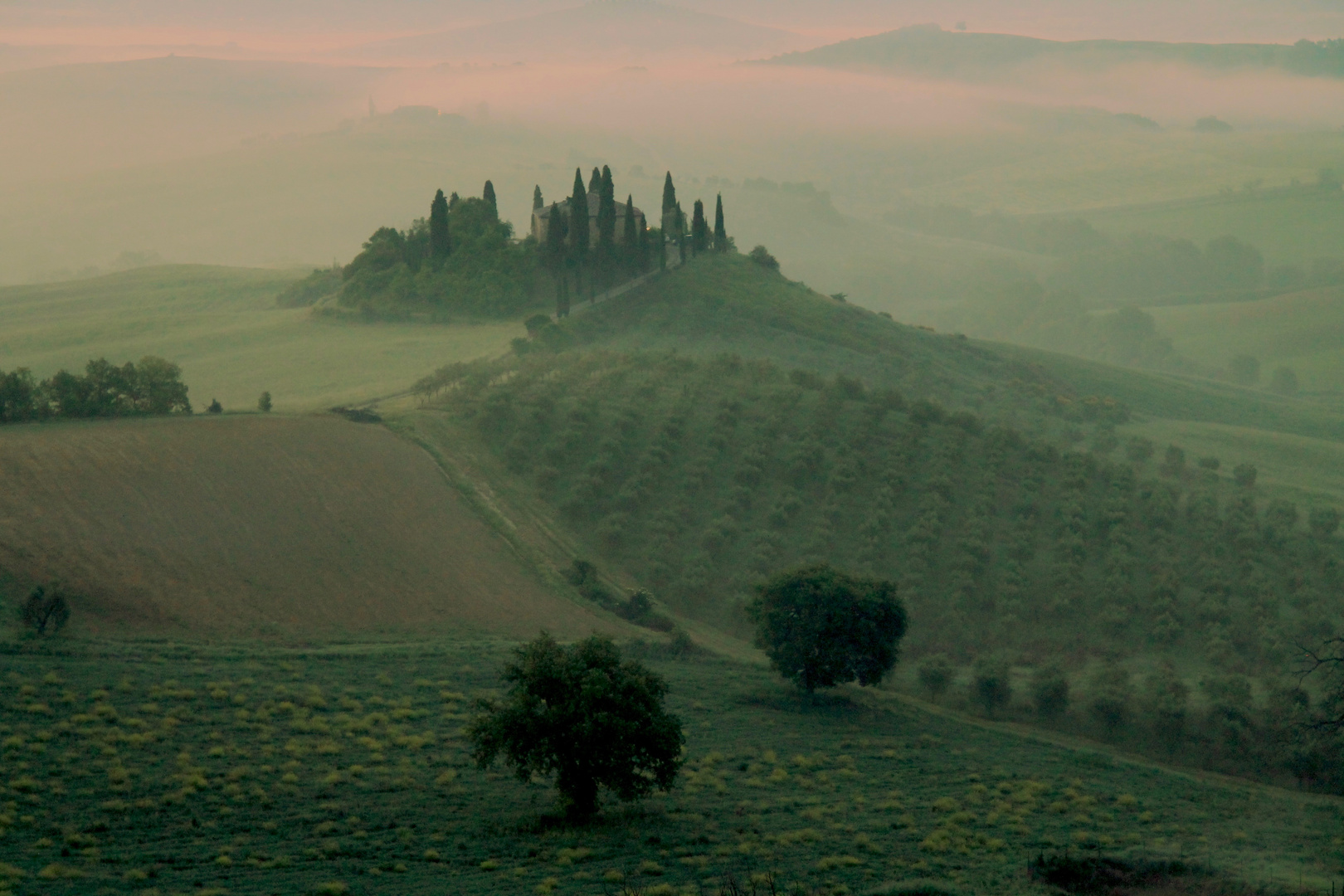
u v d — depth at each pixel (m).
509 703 46.31
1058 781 55.03
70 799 41.22
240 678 57.94
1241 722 65.88
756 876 37.38
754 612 72.75
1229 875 37.09
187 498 80.75
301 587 73.62
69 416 94.38
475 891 35.22
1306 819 50.56
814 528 103.25
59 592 60.09
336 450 97.12
